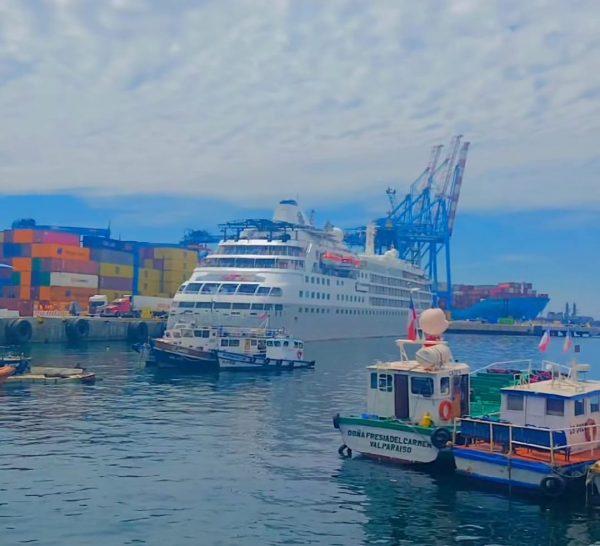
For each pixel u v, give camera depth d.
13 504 22.39
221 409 42.44
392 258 147.88
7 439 32.19
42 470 26.55
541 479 23.42
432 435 26.83
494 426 25.31
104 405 43.28
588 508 22.88
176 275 163.25
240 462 28.41
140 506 22.45
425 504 23.12
